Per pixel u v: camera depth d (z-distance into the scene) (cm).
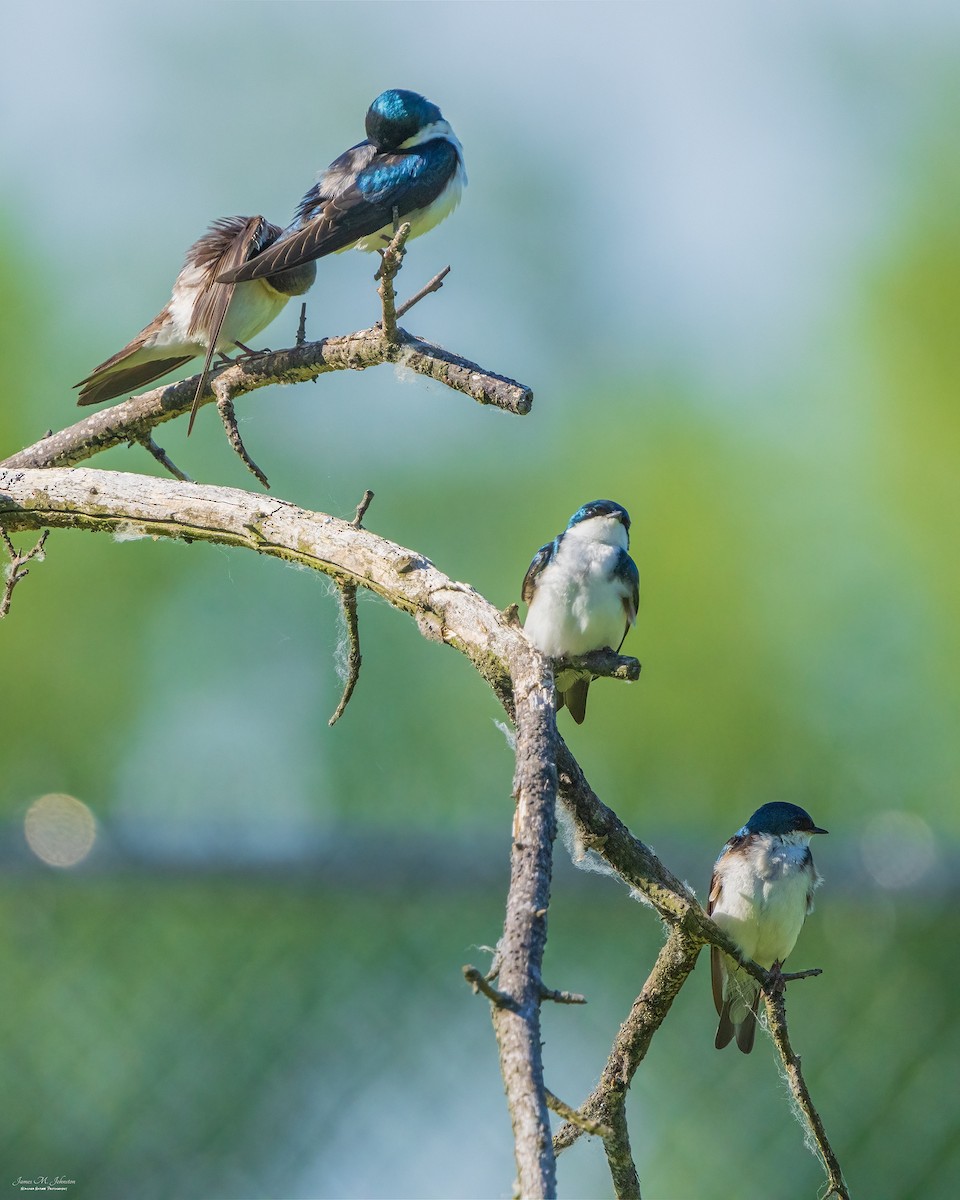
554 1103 439
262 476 826
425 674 2967
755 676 3022
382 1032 1141
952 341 2970
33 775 3027
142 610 3114
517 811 527
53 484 768
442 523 3256
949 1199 1126
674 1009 1171
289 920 1151
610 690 3008
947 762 2884
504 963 451
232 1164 1133
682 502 3184
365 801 2925
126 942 1155
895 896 1140
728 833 1975
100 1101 1152
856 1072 1159
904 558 2995
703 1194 1158
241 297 1055
